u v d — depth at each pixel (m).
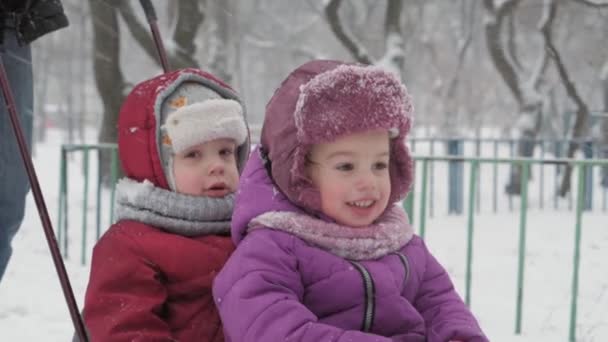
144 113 2.19
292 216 1.88
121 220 2.20
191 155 2.18
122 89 10.98
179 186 2.18
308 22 25.00
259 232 1.87
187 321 2.05
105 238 2.13
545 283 6.16
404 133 1.94
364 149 1.83
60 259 2.11
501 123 28.70
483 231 8.97
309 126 1.81
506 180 13.28
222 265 2.10
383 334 1.86
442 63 24.66
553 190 13.77
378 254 1.91
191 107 2.15
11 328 4.49
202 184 2.18
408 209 5.46
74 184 13.81
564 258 7.21
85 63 30.62
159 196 2.13
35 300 5.13
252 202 1.95
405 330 1.89
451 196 10.57
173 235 2.10
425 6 22.02
